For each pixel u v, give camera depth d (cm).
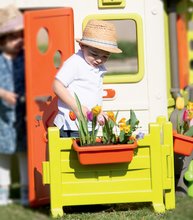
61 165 823
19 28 856
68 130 862
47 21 880
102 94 944
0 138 863
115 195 830
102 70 886
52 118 901
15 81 860
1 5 1024
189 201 891
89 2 1014
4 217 797
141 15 1016
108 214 846
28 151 827
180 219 802
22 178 875
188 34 1661
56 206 825
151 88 1019
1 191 872
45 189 880
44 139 876
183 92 1149
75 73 860
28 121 824
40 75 859
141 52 1016
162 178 839
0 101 858
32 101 833
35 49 845
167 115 1026
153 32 1016
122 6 1012
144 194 834
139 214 834
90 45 852
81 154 799
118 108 1016
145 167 834
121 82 1014
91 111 819
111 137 820
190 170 927
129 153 809
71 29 935
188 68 1545
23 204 862
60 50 924
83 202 827
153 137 830
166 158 839
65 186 825
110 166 827
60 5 1021
